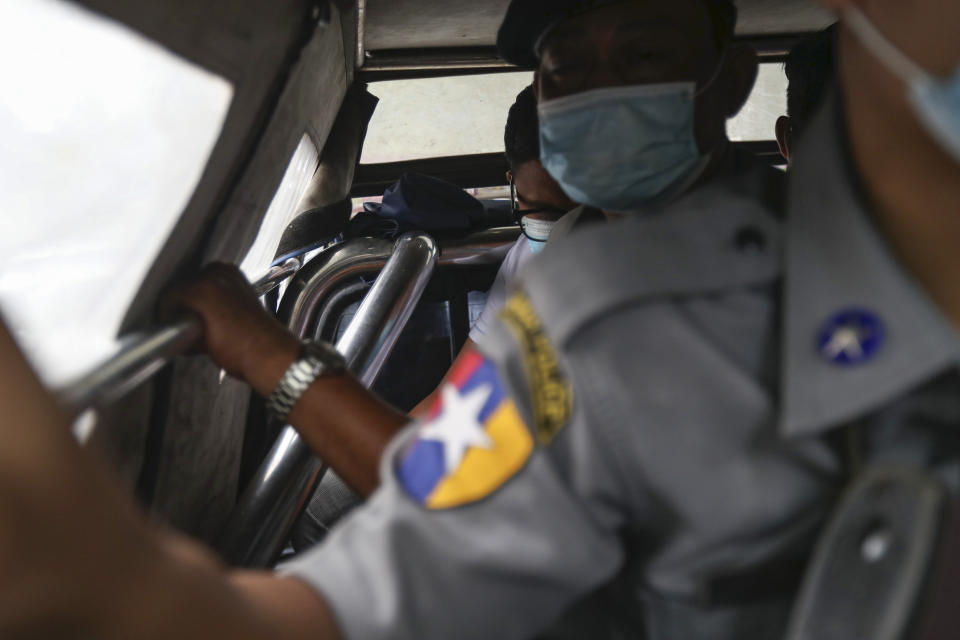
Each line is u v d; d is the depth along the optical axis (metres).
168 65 0.64
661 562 0.57
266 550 1.23
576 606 0.68
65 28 0.50
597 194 1.26
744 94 1.32
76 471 0.39
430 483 0.58
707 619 0.55
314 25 0.96
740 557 0.54
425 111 2.57
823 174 0.53
